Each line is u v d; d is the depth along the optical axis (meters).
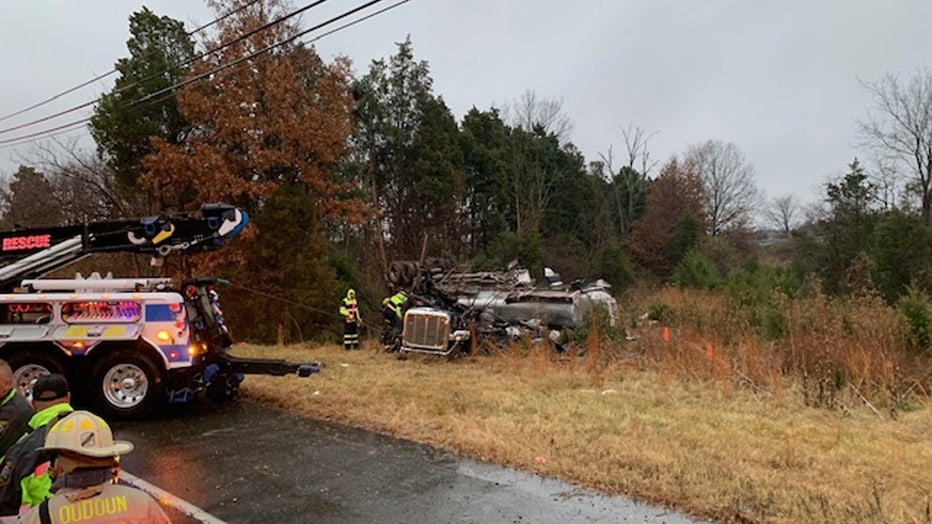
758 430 7.32
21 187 28.05
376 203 36.41
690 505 5.20
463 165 41.25
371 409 8.48
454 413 8.17
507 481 5.91
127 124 20.25
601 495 5.51
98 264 22.28
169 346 8.32
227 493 5.69
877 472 5.86
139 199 23.88
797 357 9.95
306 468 6.35
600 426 7.46
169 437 7.51
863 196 29.33
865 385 8.77
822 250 28.61
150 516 2.59
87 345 8.22
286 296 17.91
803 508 5.00
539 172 46.44
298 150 20.19
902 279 19.20
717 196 66.69
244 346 15.45
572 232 47.28
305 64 21.05
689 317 13.52
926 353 10.53
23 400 4.04
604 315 13.35
